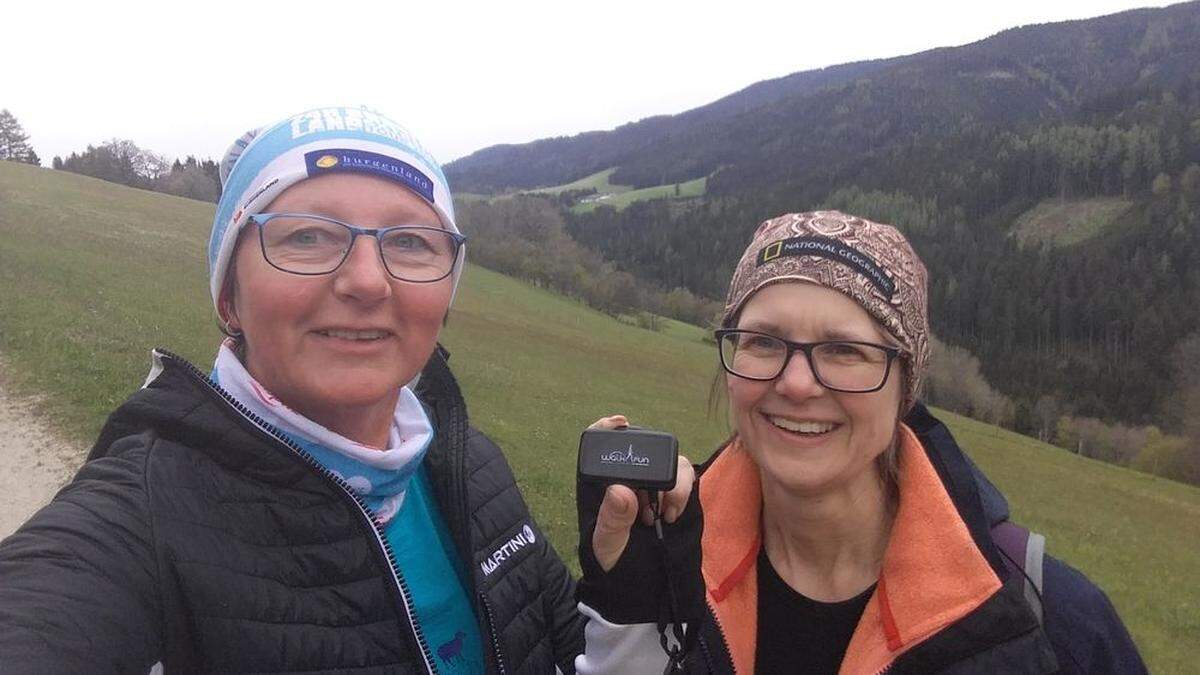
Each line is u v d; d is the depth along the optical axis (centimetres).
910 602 181
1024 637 170
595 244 11781
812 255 187
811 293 186
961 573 179
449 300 188
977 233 11400
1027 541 186
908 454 198
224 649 149
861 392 184
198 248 3634
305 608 160
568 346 4106
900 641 179
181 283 2564
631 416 2547
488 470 231
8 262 2039
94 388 1091
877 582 195
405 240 180
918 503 189
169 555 147
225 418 162
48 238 2711
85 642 129
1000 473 3319
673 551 180
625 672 180
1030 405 6794
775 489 200
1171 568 2022
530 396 2286
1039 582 179
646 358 4547
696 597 183
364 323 171
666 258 10819
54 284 1891
